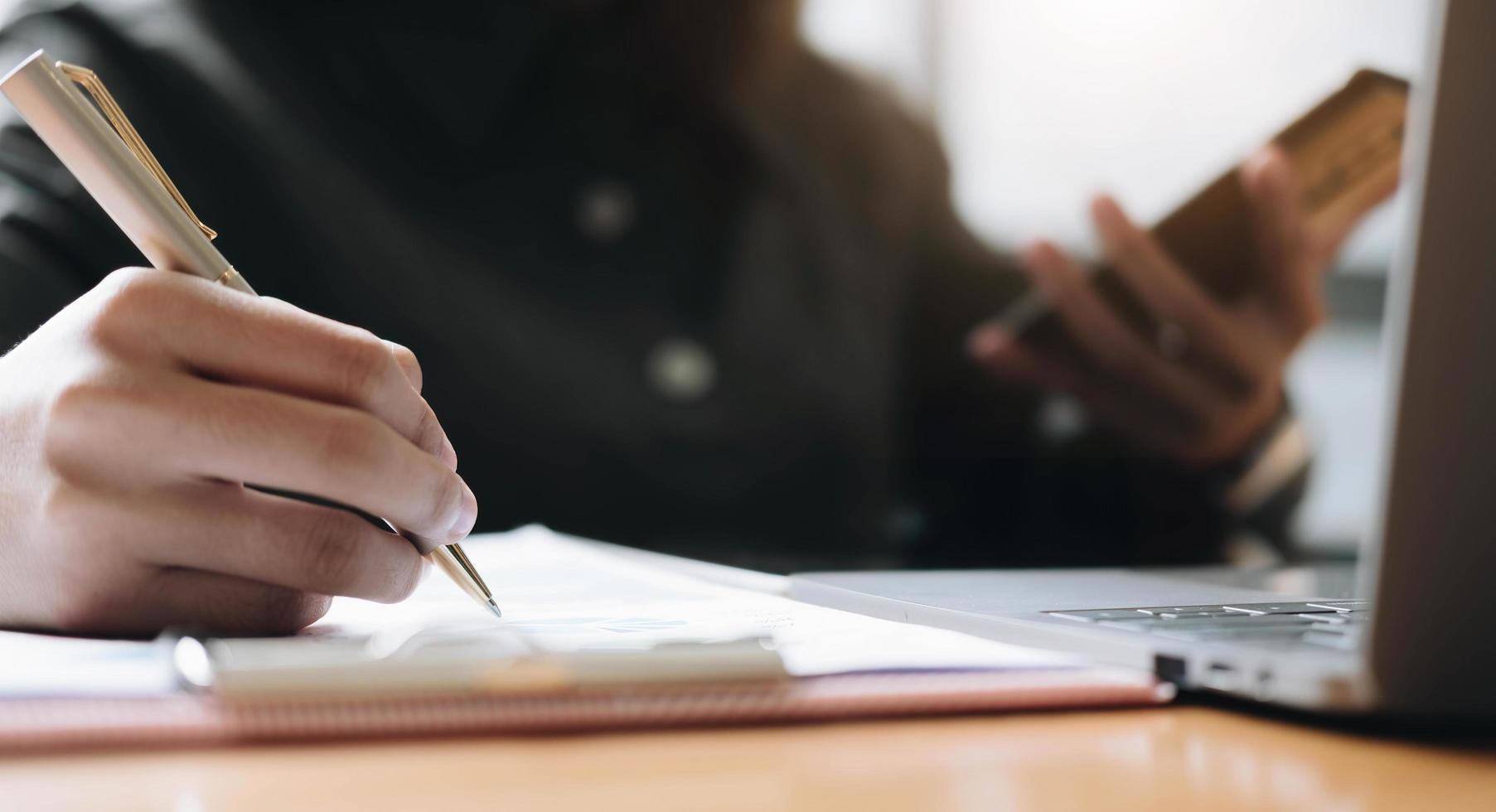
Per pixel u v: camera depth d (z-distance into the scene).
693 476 1.58
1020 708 0.30
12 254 1.06
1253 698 0.29
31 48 1.34
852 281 1.73
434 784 0.22
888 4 2.13
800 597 0.53
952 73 2.13
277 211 1.46
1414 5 1.89
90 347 0.38
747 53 1.70
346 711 0.26
